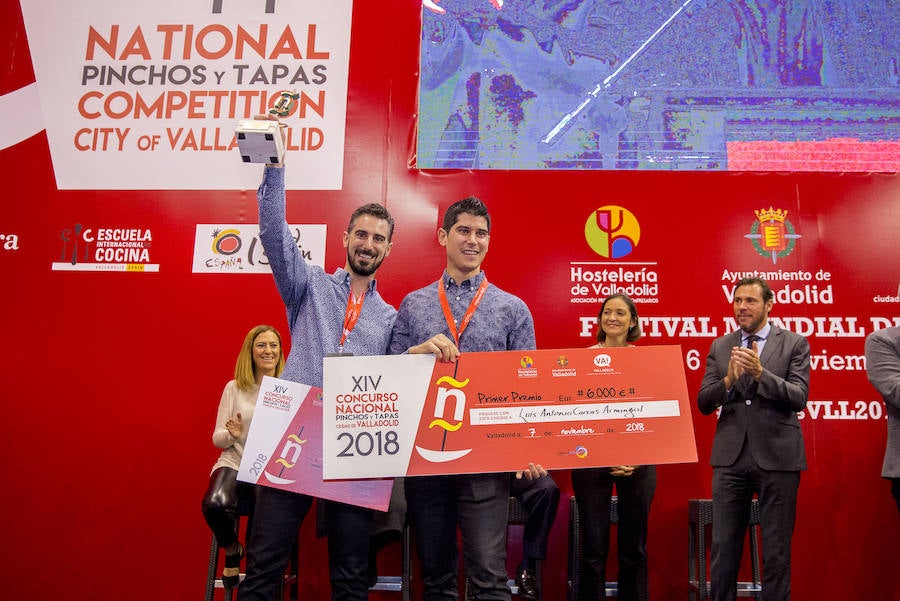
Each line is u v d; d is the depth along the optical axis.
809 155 4.13
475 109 4.23
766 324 3.38
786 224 4.05
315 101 4.26
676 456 2.36
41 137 4.25
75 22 4.40
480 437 2.35
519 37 4.31
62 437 3.92
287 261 2.64
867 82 4.20
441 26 4.33
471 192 4.14
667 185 4.11
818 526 3.72
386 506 2.44
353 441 2.34
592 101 4.22
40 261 4.10
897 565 3.67
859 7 4.28
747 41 4.27
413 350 2.42
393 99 4.26
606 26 4.31
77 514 3.85
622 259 4.03
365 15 4.36
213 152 4.22
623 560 3.25
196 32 4.37
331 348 2.65
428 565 2.39
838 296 3.96
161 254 4.11
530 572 3.17
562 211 4.09
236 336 4.01
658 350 2.45
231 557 3.10
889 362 3.23
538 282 4.02
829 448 3.79
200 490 3.86
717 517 3.15
